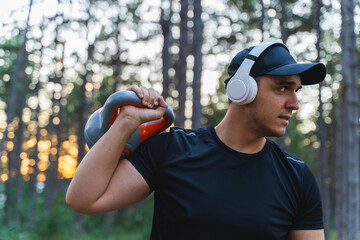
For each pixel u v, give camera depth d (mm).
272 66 1263
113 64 17047
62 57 14969
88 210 1293
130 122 1285
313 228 1394
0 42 14852
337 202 6609
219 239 1276
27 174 27156
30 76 18000
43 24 14156
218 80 17859
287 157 1434
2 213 11070
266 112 1277
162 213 1378
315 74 1368
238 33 14086
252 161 1350
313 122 21656
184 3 8406
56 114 19109
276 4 11992
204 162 1353
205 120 22531
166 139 1443
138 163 1396
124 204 1380
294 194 1383
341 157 6672
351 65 4625
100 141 1295
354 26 4652
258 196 1312
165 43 12539
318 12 10219
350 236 4570
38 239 12375
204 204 1293
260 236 1287
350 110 4652
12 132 22938
